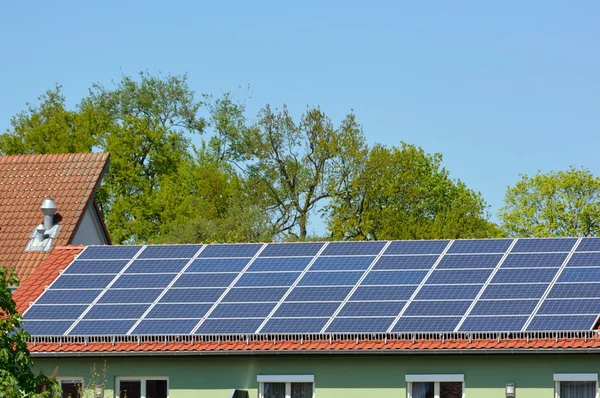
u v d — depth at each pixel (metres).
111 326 39.88
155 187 93.06
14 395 32.72
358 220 84.12
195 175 93.56
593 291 38.31
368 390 38.25
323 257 42.16
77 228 52.19
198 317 39.78
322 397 38.47
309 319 38.97
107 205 91.19
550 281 39.16
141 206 89.00
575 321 37.12
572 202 94.12
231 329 38.97
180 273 42.34
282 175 86.19
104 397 39.50
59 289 42.25
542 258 40.44
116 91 104.75
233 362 39.16
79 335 39.59
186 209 88.31
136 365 39.56
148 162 93.56
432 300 39.06
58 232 51.72
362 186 84.56
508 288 39.09
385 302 39.25
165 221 88.19
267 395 39.00
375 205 85.06
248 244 43.62
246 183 87.81
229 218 82.75
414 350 37.47
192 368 39.38
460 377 37.75
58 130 91.75
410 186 86.62
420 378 37.97
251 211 82.88
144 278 42.31
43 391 34.62
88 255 44.38
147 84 105.06
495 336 37.31
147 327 39.62
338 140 84.69
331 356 38.41
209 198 88.38
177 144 100.81
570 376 37.03
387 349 37.62
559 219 93.94
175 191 89.31
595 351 36.41
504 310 38.12
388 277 40.53
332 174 85.06
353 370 38.44
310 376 38.62
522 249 41.09
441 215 86.12
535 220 94.56
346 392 38.38
